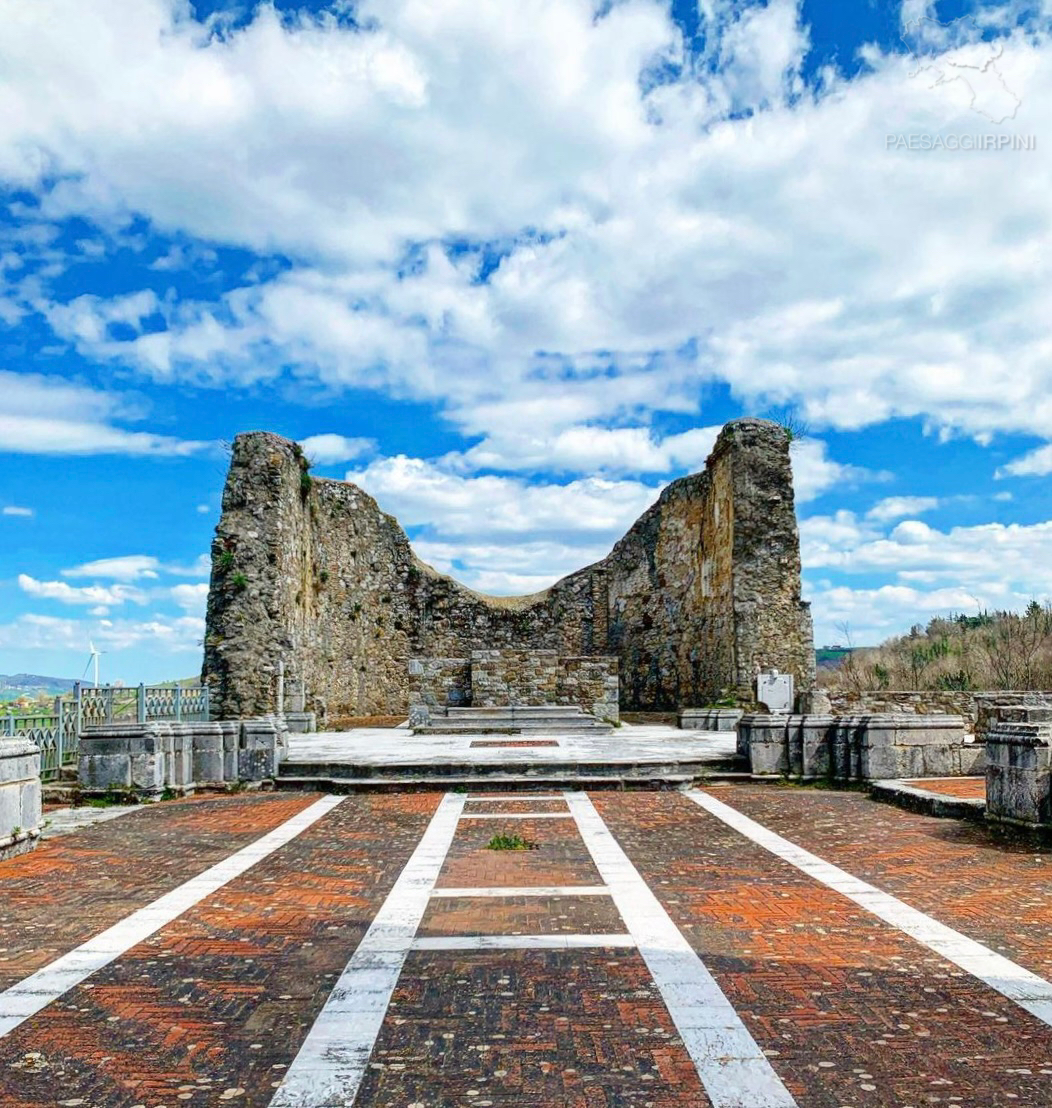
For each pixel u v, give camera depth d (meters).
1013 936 6.90
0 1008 5.65
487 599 36.72
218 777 15.20
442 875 9.11
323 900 8.16
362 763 15.62
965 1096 4.46
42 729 14.66
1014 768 10.68
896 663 40.59
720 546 28.30
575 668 27.06
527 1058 4.90
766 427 27.19
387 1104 4.45
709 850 10.29
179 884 8.82
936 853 9.84
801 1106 4.38
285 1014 5.52
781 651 26.27
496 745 19.69
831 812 12.65
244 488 24.77
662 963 6.33
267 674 24.12
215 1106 4.44
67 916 7.69
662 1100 4.45
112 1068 4.84
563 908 7.81
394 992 5.84
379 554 34.06
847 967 6.23
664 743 19.88
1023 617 39.41
